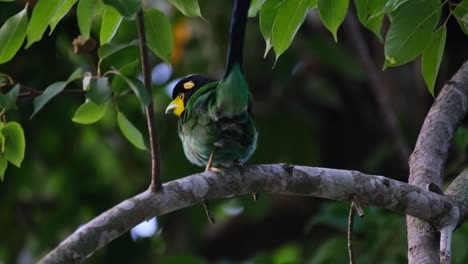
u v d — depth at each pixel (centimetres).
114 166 1445
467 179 761
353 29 1341
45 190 1445
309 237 1429
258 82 1386
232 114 714
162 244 1417
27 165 1314
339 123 1458
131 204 657
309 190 711
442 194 741
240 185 696
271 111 1374
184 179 684
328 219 1086
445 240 718
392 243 1059
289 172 708
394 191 721
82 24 685
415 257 729
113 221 645
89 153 1445
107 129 1409
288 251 1485
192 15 705
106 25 716
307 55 1355
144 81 636
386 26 1281
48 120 1301
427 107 1355
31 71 1198
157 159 657
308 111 1407
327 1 716
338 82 1437
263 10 723
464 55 1288
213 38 1341
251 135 747
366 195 717
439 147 796
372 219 1079
